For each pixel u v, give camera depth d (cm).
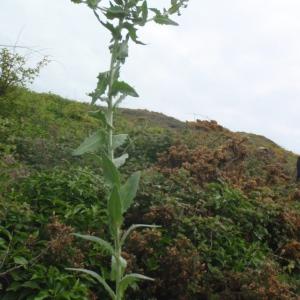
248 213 716
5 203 550
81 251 541
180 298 553
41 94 1508
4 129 926
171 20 344
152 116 1811
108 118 328
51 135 1021
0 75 1148
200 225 633
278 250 714
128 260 541
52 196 623
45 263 504
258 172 1030
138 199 668
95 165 802
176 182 736
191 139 1098
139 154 1002
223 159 927
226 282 573
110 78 329
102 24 336
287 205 818
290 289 607
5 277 487
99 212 608
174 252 562
